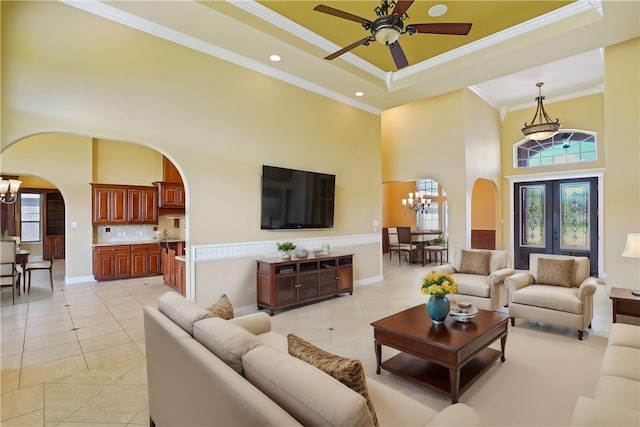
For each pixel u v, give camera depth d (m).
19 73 3.03
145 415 2.27
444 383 2.49
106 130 3.48
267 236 4.89
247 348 1.49
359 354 3.26
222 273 4.40
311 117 5.47
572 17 3.66
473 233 8.98
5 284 5.12
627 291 3.55
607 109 4.34
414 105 7.64
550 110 7.57
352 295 5.56
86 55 3.37
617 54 4.27
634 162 4.16
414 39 4.32
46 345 3.44
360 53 4.75
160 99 3.85
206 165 4.23
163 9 3.40
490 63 4.43
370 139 6.58
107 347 3.39
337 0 3.56
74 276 6.49
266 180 4.78
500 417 2.23
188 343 1.61
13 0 3.03
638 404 1.60
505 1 3.58
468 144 6.89
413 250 9.03
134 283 6.45
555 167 7.48
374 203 6.66
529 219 7.94
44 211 9.67
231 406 1.18
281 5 3.67
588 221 7.13
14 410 2.32
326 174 5.62
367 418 1.03
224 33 3.81
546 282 4.18
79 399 2.46
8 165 5.92
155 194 7.45
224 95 4.39
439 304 2.81
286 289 4.61
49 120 3.16
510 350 3.32
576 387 2.61
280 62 4.54
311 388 1.12
